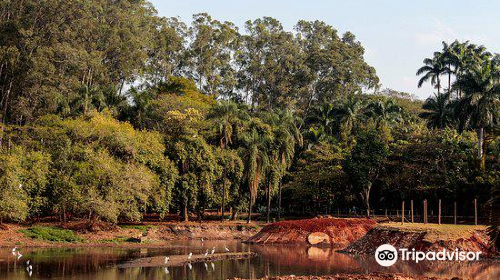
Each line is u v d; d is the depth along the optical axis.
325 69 128.00
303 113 123.19
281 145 74.50
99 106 79.56
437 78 98.94
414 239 41.00
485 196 61.47
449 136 72.25
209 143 79.25
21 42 86.44
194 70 130.75
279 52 132.38
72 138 63.19
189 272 32.84
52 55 83.25
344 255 43.34
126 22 103.31
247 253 43.69
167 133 79.25
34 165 57.12
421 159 70.38
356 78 125.38
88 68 91.25
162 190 64.50
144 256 41.72
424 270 33.94
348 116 96.12
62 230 54.19
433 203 70.69
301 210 92.38
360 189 75.19
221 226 66.19
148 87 117.56
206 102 102.25
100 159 57.81
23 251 43.66
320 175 77.00
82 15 90.94
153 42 118.88
